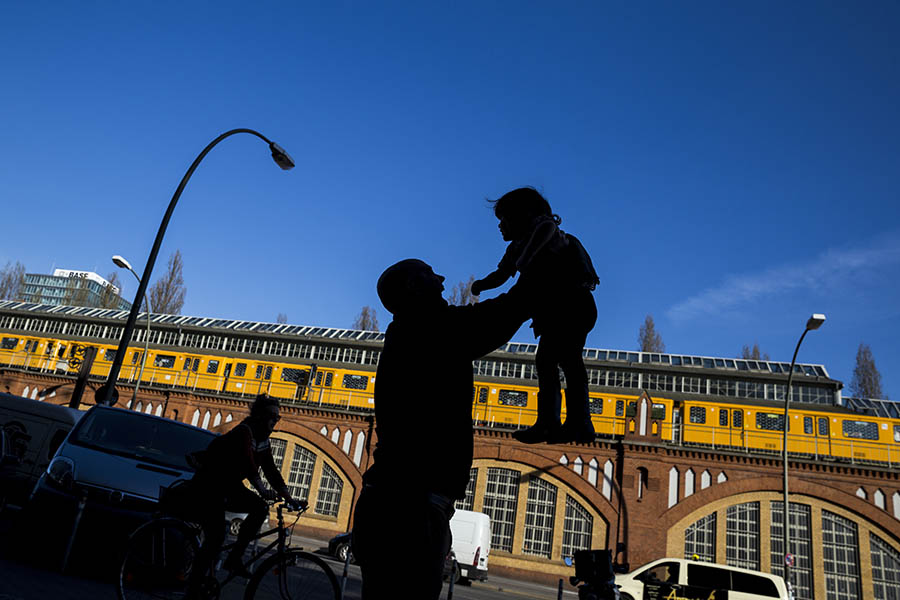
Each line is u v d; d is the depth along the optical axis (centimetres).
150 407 3922
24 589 531
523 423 3650
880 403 3747
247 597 457
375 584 176
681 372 4206
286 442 3619
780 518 2941
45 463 1208
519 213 199
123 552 465
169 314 5956
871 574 2778
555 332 187
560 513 3133
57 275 16050
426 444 179
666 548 2967
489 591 2136
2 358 4591
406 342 192
